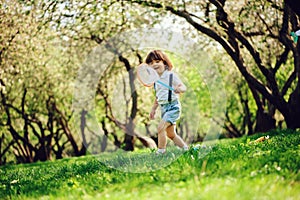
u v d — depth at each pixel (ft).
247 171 17.39
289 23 47.21
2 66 54.95
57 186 20.33
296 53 46.37
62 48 61.77
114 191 16.53
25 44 52.85
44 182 22.58
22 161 90.17
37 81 68.69
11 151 95.71
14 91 72.33
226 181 15.46
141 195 14.96
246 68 46.42
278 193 13.74
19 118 83.82
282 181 15.43
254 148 25.40
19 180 26.08
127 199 14.70
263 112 60.23
